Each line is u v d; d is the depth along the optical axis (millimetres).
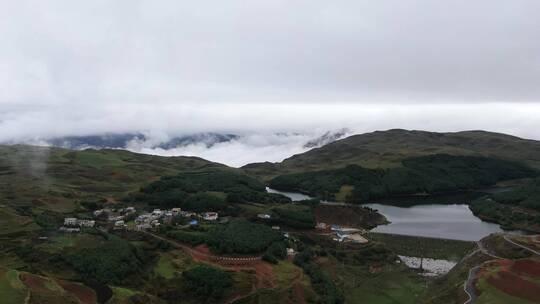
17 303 158875
